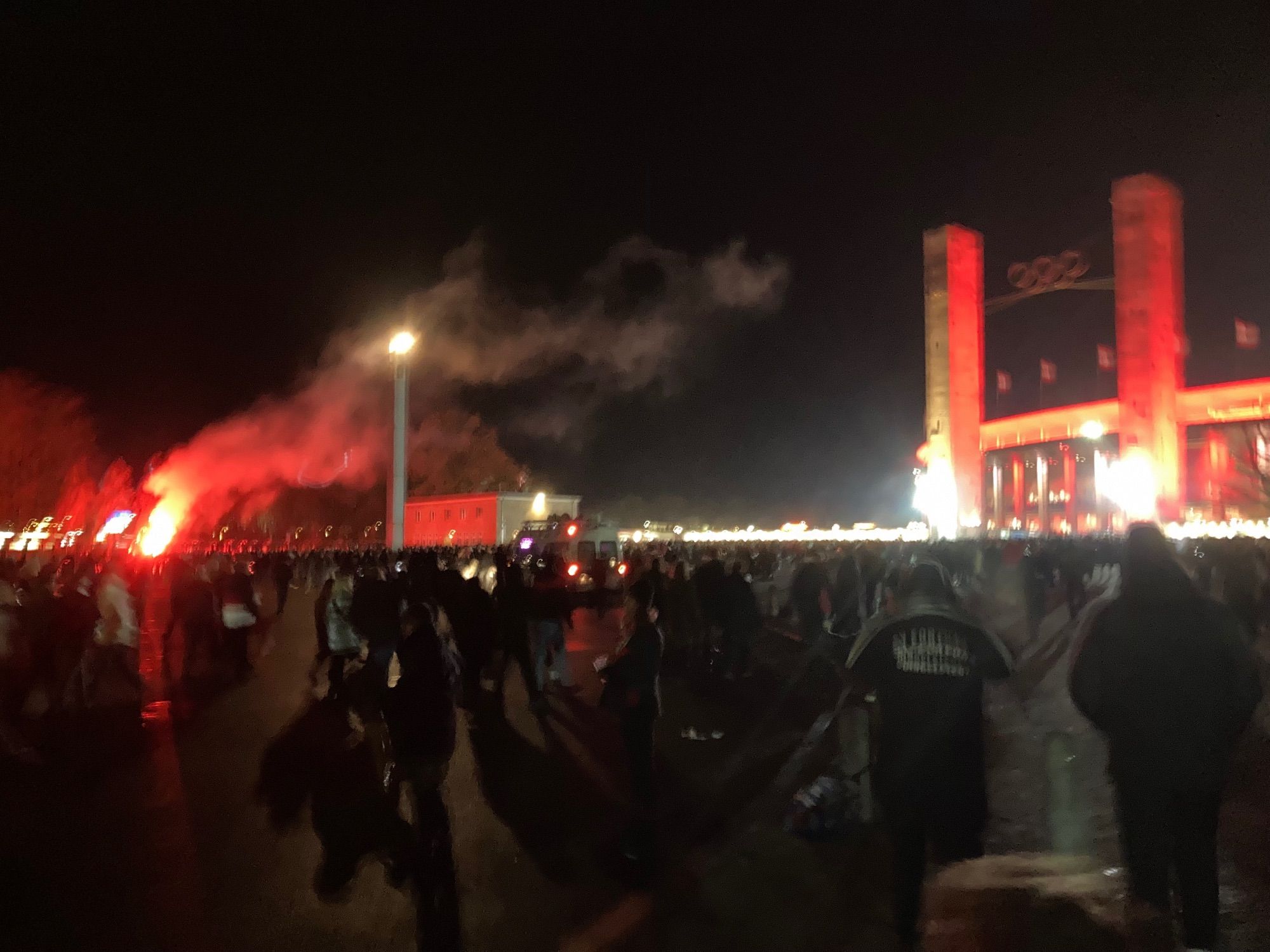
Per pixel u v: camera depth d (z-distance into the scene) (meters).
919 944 4.98
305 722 11.18
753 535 78.94
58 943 5.27
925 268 62.50
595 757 9.44
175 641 19.64
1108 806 7.53
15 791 8.27
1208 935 4.43
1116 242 57.50
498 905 5.73
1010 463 92.00
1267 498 59.69
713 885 5.98
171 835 7.12
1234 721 4.34
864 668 4.67
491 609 12.06
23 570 14.43
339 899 5.87
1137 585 4.53
